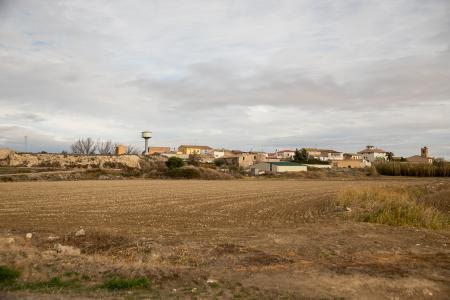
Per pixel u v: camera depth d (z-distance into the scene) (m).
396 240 14.91
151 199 32.59
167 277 9.41
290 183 58.44
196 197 34.56
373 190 29.12
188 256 12.06
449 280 9.64
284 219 21.34
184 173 73.88
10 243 13.44
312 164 118.81
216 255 12.22
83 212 24.25
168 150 164.12
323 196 35.62
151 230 17.58
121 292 8.21
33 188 44.12
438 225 18.80
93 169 77.56
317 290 8.70
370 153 158.25
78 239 15.03
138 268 10.07
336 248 13.41
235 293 8.37
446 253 12.78
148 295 8.05
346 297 8.30
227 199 32.81
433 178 78.00
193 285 8.86
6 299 7.56
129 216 22.56
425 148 149.00
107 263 10.63
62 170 76.56
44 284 8.59
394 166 91.25
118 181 61.31
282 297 8.20
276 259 11.66
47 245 13.97
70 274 9.38
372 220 20.11
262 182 61.78
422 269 10.62
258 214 23.53
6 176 61.81
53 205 27.92
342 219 21.00
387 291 8.75
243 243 14.31
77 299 7.67
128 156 98.19
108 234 15.80
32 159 87.94
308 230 17.20
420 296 8.51
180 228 18.23
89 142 126.19
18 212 24.12
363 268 10.63
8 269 9.23
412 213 20.11
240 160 117.94
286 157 146.88
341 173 89.06
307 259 11.86
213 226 18.86
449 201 31.08
